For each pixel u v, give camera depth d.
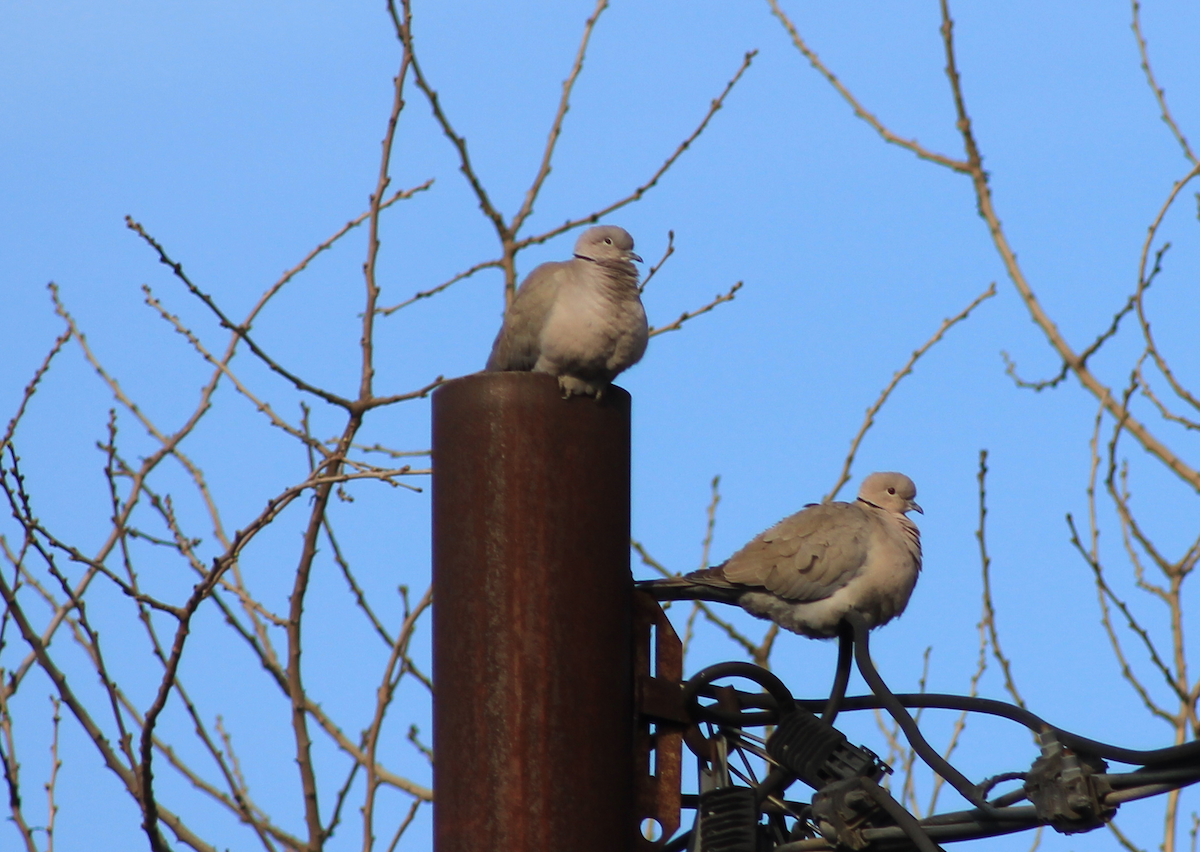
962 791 8.70
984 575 15.67
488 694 8.38
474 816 8.23
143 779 10.91
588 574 8.60
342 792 12.55
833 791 8.88
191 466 14.47
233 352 14.20
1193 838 14.09
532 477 8.66
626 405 9.09
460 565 8.62
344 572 14.01
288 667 12.66
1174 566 15.61
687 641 15.98
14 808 11.88
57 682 11.92
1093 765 8.47
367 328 14.05
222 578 12.84
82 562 11.91
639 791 8.84
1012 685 15.12
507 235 16.50
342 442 13.54
